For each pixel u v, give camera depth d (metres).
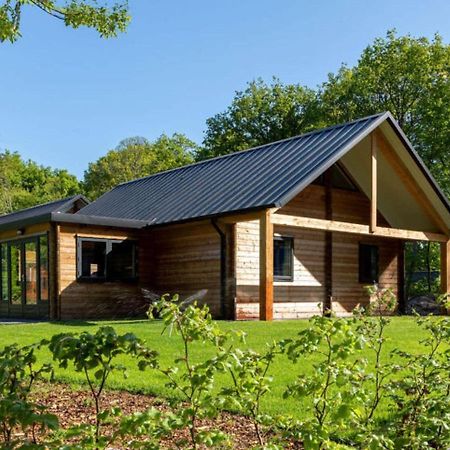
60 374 5.80
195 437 2.31
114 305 14.04
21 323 11.84
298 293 15.54
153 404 4.67
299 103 36.88
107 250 14.12
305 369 5.86
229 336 2.48
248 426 3.99
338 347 2.54
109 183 46.16
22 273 14.47
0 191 41.69
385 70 27.30
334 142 13.95
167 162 47.62
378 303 3.17
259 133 37.34
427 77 26.62
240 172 15.02
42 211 20.44
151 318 2.48
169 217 14.02
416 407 2.80
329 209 16.34
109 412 2.30
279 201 11.77
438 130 25.58
